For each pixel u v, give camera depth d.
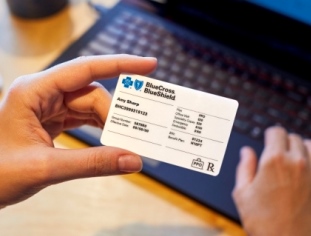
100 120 0.39
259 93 0.48
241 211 0.40
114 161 0.31
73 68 0.35
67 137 0.45
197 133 0.31
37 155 0.33
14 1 0.54
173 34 0.52
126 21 0.53
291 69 0.50
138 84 0.31
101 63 0.34
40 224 0.40
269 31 0.51
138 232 0.40
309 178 0.41
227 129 0.30
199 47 0.52
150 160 0.43
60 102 0.37
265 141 0.44
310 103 0.47
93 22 0.55
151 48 0.51
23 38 0.54
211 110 0.31
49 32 0.54
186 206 0.41
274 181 0.41
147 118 0.31
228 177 0.42
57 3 0.56
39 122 0.35
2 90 0.49
